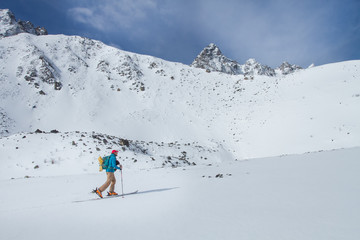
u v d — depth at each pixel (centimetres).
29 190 1135
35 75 6781
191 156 4106
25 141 3209
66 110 5953
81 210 578
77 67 8006
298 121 4753
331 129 4134
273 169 1216
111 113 6172
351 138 3753
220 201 560
